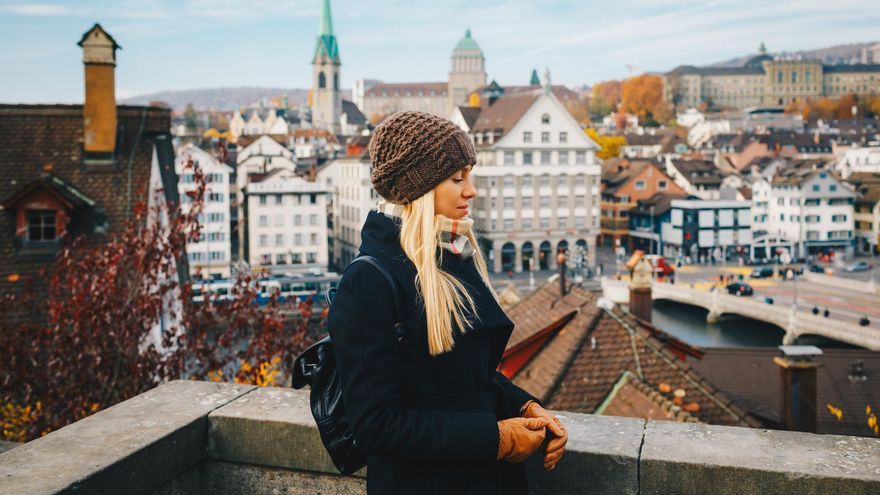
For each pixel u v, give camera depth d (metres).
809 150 153.88
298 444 3.31
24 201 14.87
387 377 2.26
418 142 2.36
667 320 74.88
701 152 155.50
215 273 80.81
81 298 11.27
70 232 15.15
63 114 16.48
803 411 14.95
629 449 2.93
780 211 108.06
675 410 12.12
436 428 2.24
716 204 99.25
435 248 2.39
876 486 2.64
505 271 90.69
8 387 10.59
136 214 13.09
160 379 11.87
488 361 2.52
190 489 3.39
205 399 3.59
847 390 19.28
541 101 89.31
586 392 12.83
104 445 3.06
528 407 2.71
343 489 3.29
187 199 78.12
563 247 91.75
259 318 13.35
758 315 66.75
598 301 14.16
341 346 2.29
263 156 105.56
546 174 90.12
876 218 105.75
